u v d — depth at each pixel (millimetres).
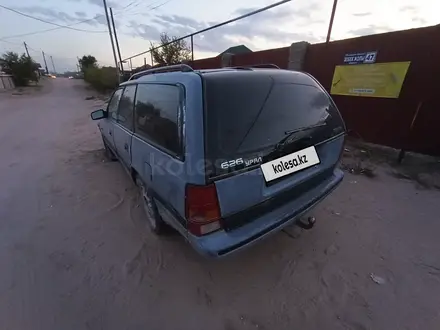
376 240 2340
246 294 1828
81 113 11492
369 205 2906
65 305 1763
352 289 1838
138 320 1654
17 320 1661
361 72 4754
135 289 1888
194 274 2012
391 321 1608
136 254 2246
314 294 1812
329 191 2152
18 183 3748
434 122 3914
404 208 2842
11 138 6598
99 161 4680
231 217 1572
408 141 4246
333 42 5148
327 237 2391
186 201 1493
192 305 1754
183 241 2400
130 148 2494
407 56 4074
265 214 1757
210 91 1521
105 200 3209
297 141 1826
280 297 1798
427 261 2084
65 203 3146
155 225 2428
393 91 4328
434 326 1572
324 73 5484
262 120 1651
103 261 2172
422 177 3521
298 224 2215
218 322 1634
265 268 2053
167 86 1834
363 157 4367
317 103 2086
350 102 5074
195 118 1457
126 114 2744
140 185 2586
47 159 4832
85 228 2639
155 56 19344
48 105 14930
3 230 2613
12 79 30219
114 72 22938
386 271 1991
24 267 2109
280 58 6762
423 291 1812
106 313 1703
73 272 2053
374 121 4738
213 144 1436
